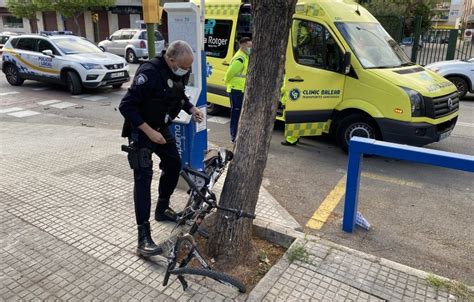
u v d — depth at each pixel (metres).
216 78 8.52
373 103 5.92
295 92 6.59
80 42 13.12
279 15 2.79
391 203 4.68
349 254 3.32
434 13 27.53
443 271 3.35
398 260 3.49
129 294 2.86
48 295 2.84
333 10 6.38
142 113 3.14
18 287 2.93
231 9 8.01
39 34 13.38
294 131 6.76
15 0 32.12
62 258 3.29
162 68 3.12
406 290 2.91
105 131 8.02
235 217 3.11
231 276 2.93
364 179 5.42
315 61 6.39
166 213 3.88
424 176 5.55
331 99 6.32
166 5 4.19
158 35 21.41
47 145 6.75
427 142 5.82
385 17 17.25
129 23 35.72
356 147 3.60
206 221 3.65
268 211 4.27
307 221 4.21
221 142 7.28
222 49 8.29
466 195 4.92
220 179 4.93
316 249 3.38
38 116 9.55
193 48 4.24
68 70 11.97
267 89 2.96
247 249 3.25
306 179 5.43
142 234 3.33
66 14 30.89
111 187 4.76
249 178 3.08
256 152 3.05
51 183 4.87
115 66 12.29
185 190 4.64
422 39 16.89
